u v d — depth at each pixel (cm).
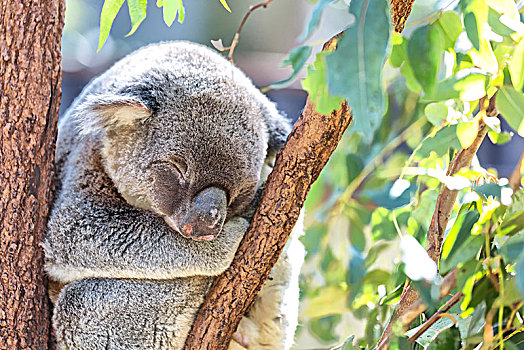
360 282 461
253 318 414
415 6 447
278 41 939
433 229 353
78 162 413
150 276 377
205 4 966
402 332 343
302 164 332
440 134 371
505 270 330
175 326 378
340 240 535
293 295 432
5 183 350
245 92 411
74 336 379
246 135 387
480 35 320
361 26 246
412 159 418
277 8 941
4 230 350
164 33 984
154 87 392
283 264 417
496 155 718
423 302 341
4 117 346
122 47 988
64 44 984
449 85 352
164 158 378
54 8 357
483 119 351
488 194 313
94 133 394
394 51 345
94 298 379
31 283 358
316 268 536
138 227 386
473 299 331
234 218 394
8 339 349
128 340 378
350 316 526
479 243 324
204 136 375
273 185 337
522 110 330
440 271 345
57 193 437
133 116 384
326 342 524
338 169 527
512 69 304
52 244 381
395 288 379
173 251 376
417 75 320
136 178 386
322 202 560
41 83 352
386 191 463
